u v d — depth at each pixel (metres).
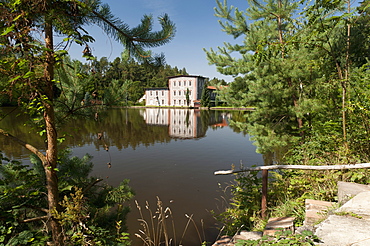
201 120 27.05
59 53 1.98
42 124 2.81
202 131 18.41
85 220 2.84
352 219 1.95
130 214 5.16
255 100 7.12
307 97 6.12
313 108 5.44
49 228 3.10
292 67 5.96
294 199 3.40
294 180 3.66
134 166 8.68
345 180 3.13
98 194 3.70
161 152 11.02
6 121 19.39
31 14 1.95
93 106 2.88
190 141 14.00
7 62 1.98
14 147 10.91
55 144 2.59
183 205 5.57
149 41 3.06
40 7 1.92
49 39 2.26
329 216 2.04
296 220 2.74
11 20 1.83
